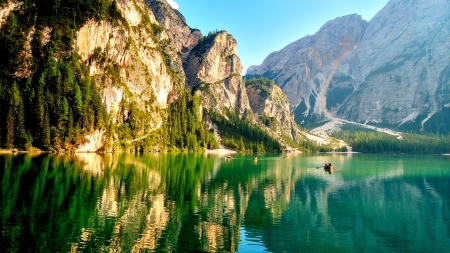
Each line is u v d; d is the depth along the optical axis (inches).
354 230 1636.3
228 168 4498.0
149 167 3887.8
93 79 6614.2
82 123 5649.6
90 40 7229.3
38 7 6825.8
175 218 1674.5
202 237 1406.3
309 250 1337.4
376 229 1660.9
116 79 7480.3
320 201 2319.1
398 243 1456.7
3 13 6289.4
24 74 5797.2
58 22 6766.7
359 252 1332.4
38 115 4997.5
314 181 3341.5
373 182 3385.8
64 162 3713.1
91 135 5802.2
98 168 3368.6
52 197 1935.3
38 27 6496.1
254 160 6250.0
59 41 6525.6
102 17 7672.2
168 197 2164.1
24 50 6033.5
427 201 2388.0
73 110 5575.8
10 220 1475.1
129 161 4495.6
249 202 2188.7
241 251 1279.5
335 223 1749.5
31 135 4899.1
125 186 2440.9
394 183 3344.0
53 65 5944.9
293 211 1991.9
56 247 1194.6
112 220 1562.5
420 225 1745.8
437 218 1892.2
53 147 5054.1
